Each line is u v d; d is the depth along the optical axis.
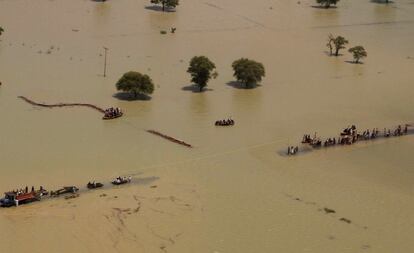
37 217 56.75
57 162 68.69
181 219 57.56
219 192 63.25
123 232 54.94
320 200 62.72
